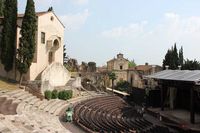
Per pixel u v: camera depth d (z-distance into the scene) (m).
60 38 64.88
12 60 52.75
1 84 48.69
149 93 60.28
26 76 55.53
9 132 25.89
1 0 61.94
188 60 98.75
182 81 43.12
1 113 32.97
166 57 98.12
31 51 52.25
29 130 28.27
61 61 66.00
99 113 51.19
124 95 76.31
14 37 53.09
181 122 42.91
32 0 52.25
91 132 34.66
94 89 77.94
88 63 115.88
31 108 41.06
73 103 55.34
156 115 52.31
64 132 31.70
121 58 106.25
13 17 52.81
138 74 103.44
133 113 56.78
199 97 50.56
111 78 94.25
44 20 59.25
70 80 66.94
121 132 36.50
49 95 51.59
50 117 40.19
